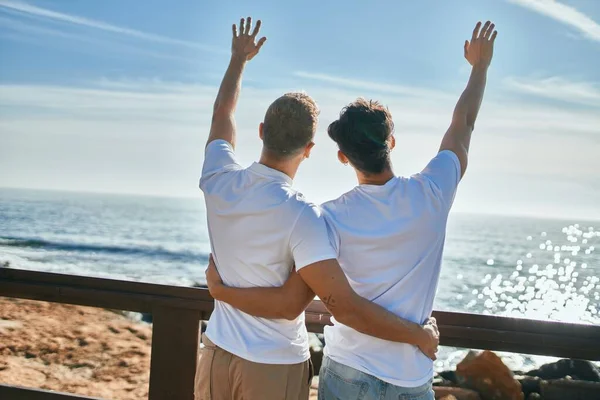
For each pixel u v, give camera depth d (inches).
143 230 1588.3
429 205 77.2
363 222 77.0
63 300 109.7
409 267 76.7
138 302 106.2
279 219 74.6
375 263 76.5
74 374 217.8
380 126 77.3
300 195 76.9
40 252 1179.3
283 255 75.5
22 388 114.1
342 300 72.2
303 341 79.7
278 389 76.3
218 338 79.1
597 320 775.7
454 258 1282.0
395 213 76.7
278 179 77.7
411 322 75.0
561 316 797.2
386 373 75.2
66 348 245.4
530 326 90.3
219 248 79.4
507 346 91.6
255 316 77.2
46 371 219.8
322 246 73.1
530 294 923.4
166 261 1121.4
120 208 2249.0
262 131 79.2
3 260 1076.5
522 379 198.1
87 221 1777.8
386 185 78.0
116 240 1362.0
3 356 232.5
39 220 1780.3
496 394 190.2
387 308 76.3
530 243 1578.5
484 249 1446.9
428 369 77.5
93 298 107.4
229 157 84.6
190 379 104.3
